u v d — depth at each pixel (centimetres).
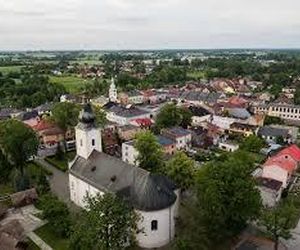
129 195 7025
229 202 6762
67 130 13175
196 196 7700
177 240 6669
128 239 6794
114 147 13250
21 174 9725
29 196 8844
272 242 7125
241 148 12662
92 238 5822
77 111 12362
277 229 6681
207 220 6819
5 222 7850
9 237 6744
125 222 6188
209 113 18488
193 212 7250
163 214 6950
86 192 7750
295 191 9619
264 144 13425
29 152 10444
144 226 6888
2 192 9544
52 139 13975
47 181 9669
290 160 10531
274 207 8275
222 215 6675
